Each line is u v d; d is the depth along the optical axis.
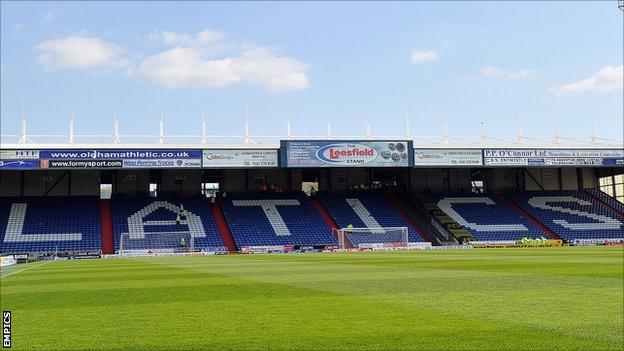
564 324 7.12
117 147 48.19
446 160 52.53
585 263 19.95
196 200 56.81
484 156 53.09
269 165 50.28
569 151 54.41
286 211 56.53
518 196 63.06
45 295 11.97
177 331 7.13
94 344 6.45
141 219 52.53
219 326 7.41
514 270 16.59
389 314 8.07
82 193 55.38
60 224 50.31
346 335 6.61
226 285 13.25
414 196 61.72
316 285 12.68
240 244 50.25
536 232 56.09
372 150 51.44
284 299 10.10
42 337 6.92
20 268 26.72
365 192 62.12
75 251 45.47
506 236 55.06
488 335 6.48
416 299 9.71
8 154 46.28
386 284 12.53
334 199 60.06
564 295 10.05
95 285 14.28
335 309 8.67
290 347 6.07
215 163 49.47
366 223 55.94
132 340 6.63
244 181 59.69
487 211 59.38
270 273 17.39
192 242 49.44
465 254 31.38
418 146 52.47
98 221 51.41
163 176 57.41
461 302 9.23
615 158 55.12
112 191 56.19
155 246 49.34
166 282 14.64
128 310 9.12
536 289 11.11
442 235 54.44
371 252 41.09
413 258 26.91
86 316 8.57
